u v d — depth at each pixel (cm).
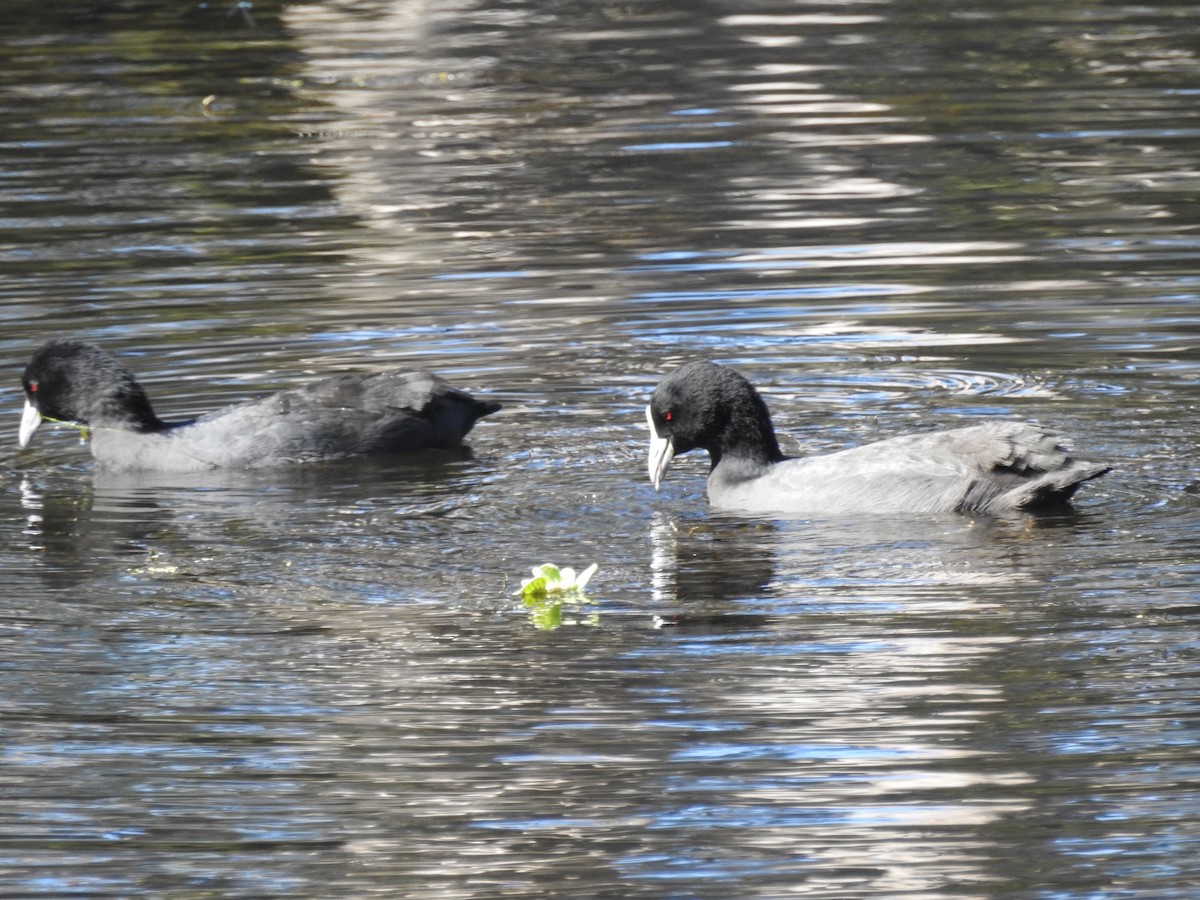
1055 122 6225
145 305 4791
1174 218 5200
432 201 5641
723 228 5303
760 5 8269
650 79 6988
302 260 5138
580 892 2116
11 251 5241
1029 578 2966
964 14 7975
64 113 6694
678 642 2761
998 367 4184
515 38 7750
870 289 4762
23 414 4056
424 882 2147
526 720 2512
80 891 2144
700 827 2238
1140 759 2350
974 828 2209
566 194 5653
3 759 2442
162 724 2536
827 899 2081
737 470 3534
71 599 3038
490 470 3775
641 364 4338
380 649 2775
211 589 3075
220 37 7888
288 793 2350
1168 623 2748
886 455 3400
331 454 3941
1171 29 7519
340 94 6888
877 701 2531
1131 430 3734
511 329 4584
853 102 6562
